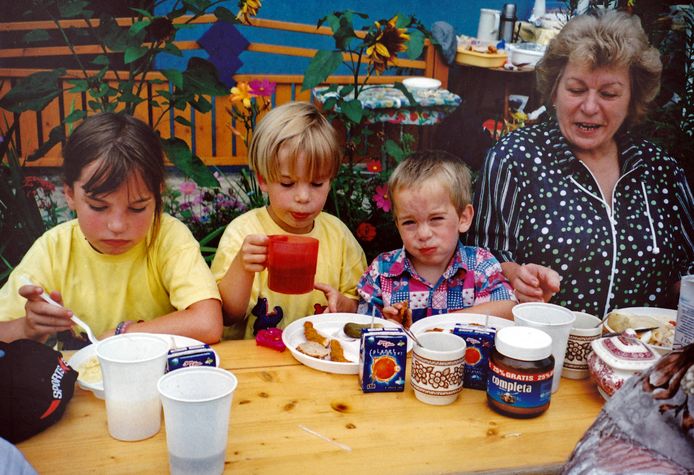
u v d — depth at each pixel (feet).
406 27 9.30
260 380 4.78
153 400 3.96
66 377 4.19
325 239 7.40
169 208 10.74
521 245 7.92
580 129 7.47
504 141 7.96
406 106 10.66
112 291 6.31
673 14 9.07
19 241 8.89
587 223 7.68
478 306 6.51
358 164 10.82
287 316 7.20
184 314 5.71
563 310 5.05
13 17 10.46
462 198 6.65
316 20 11.14
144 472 3.63
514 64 11.35
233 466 3.68
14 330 5.30
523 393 4.30
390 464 3.74
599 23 7.28
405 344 4.63
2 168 8.98
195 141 11.87
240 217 7.20
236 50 10.71
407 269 6.93
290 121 6.48
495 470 3.69
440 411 4.42
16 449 2.93
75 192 5.57
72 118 9.00
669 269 7.94
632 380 2.62
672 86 9.04
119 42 8.80
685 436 2.34
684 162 8.63
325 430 4.10
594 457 2.51
